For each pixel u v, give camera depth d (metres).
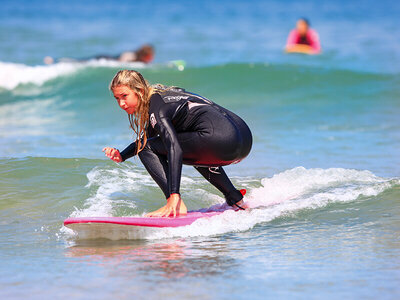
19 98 45.09
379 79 45.50
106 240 14.34
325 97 42.28
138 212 16.84
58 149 27.47
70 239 14.45
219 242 13.82
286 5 169.38
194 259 12.38
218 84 46.25
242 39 81.75
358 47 70.31
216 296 10.09
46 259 12.59
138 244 13.84
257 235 14.41
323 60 60.28
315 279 10.92
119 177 20.17
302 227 15.04
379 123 34.34
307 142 29.48
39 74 48.25
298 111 39.12
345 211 16.36
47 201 17.78
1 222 16.06
